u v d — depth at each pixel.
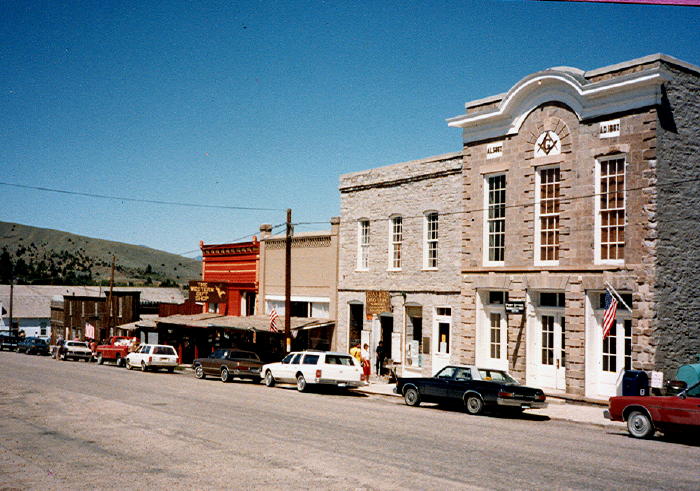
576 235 23.19
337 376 26.47
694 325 21.84
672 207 21.42
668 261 21.20
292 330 33.88
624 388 20.23
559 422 18.98
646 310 20.92
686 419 14.93
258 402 22.27
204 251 46.78
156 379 32.69
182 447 13.88
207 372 33.72
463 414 20.30
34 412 19.31
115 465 12.18
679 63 21.80
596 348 22.72
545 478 11.16
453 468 11.89
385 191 32.16
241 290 42.50
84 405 20.95
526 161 25.12
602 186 22.66
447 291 28.38
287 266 32.84
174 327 48.09
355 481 10.91
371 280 32.69
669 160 21.42
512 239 25.56
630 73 21.86
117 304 63.75
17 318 86.44
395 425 17.19
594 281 22.45
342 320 34.31
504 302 26.02
